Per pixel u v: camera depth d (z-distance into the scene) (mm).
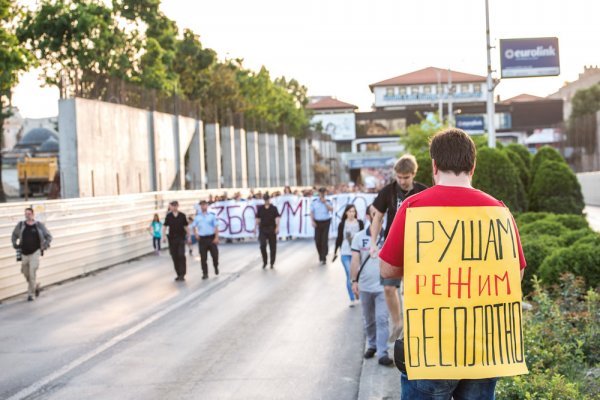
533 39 33594
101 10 47000
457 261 3773
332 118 140375
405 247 3816
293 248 29328
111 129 32344
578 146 71250
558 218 16859
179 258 19500
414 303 3777
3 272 17219
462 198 3836
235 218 33500
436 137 3928
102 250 23797
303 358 9930
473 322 3754
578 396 6320
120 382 8977
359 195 33812
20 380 9273
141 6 54562
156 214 28672
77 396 8430
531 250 12742
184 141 43562
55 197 33781
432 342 3752
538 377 6582
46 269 19562
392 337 9172
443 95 163000
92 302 16062
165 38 56125
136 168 35594
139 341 11438
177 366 9695
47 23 45531
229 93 77500
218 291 16984
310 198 34125
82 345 11320
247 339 11289
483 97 162000
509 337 3803
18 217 18359
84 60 45969
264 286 17578
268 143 66562
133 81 50219
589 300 9516
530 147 124188
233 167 54500
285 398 8055
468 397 3854
